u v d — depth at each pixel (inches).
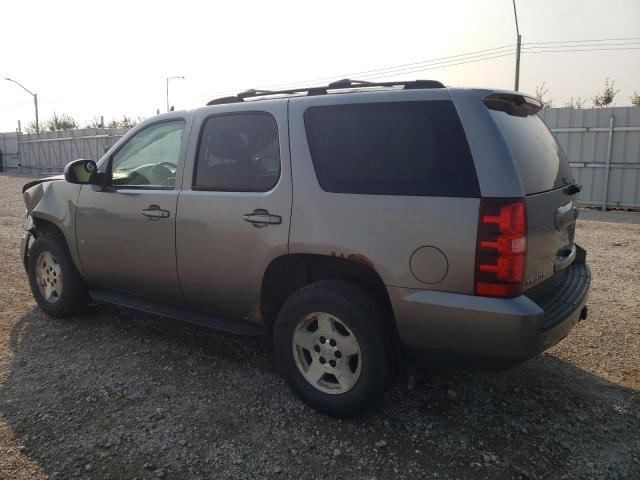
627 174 496.7
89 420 126.6
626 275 251.3
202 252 145.4
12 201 566.3
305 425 125.0
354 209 119.6
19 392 139.3
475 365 112.2
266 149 136.5
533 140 127.2
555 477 106.4
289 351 131.6
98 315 197.3
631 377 147.3
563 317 115.3
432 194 111.3
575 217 137.6
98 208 169.6
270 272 135.7
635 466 109.6
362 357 119.3
